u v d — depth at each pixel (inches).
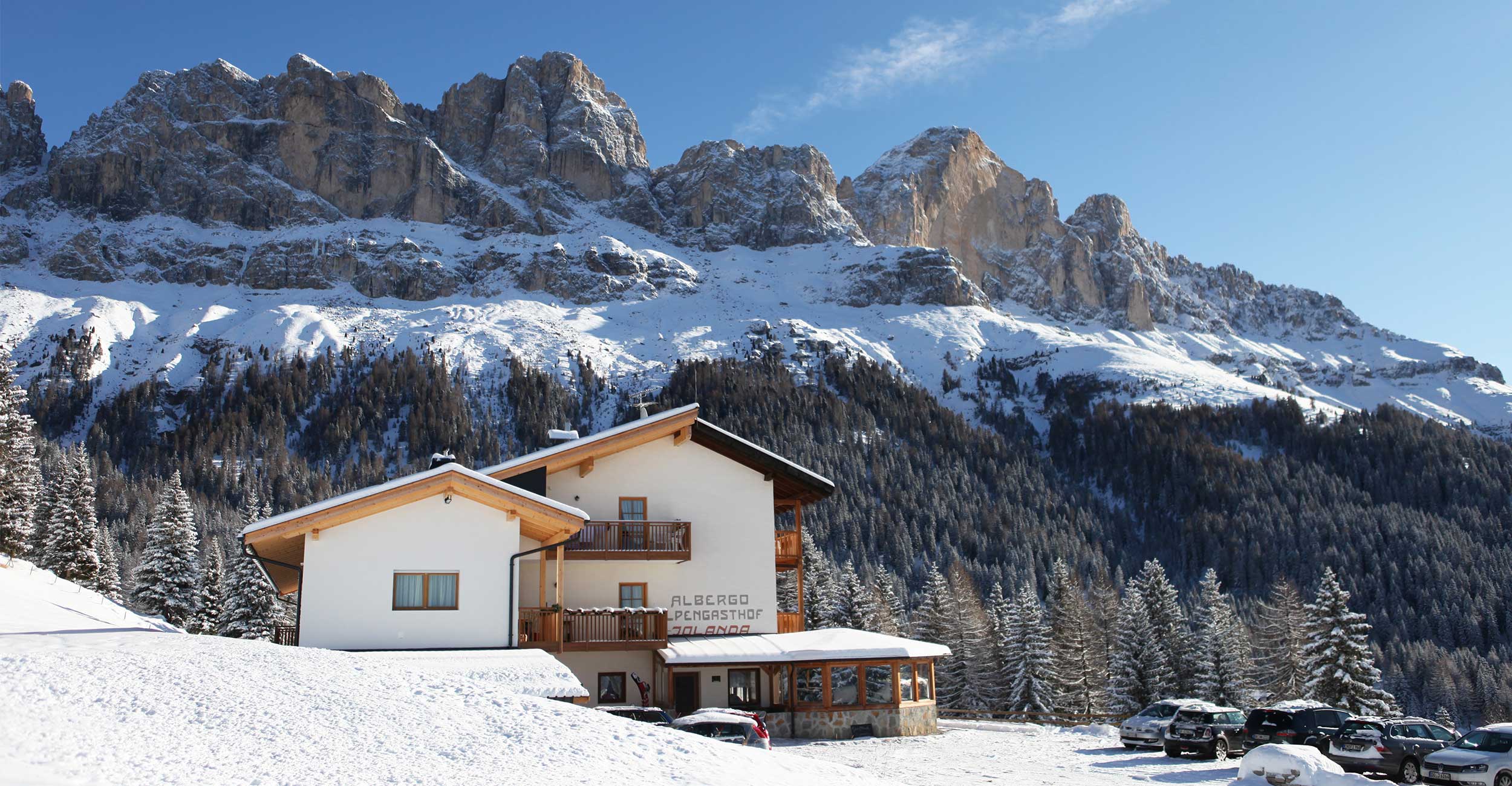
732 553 1596.9
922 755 1232.2
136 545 4424.2
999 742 1416.1
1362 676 2303.2
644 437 1560.0
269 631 2655.0
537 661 1087.6
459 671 1012.5
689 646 1435.8
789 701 1434.5
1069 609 3115.2
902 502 6343.5
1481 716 4439.0
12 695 617.3
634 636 1412.4
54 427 7864.2
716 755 701.9
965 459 7755.9
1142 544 6909.5
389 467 7391.7
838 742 1369.3
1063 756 1270.9
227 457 6924.2
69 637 957.2
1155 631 2957.7
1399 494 7293.3
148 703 646.5
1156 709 1355.8
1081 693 3026.6
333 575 1209.4
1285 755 858.1
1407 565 5856.3
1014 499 7185.0
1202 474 7632.9
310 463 7426.2
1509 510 6884.8
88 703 629.6
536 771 602.9
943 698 3253.0
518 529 1273.4
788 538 1727.4
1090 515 7086.6
